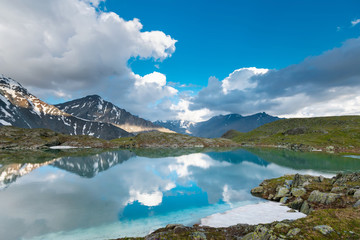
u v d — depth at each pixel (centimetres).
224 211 3897
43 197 4878
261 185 5741
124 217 3706
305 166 9088
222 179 6856
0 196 4922
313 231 1988
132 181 6562
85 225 3356
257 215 3466
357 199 3089
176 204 4441
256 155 13375
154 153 14850
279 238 1908
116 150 17012
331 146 16600
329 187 4284
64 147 18775
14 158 10931
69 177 7019
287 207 3809
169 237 2261
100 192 5331
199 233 2347
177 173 7838
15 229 3198
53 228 3238
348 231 1947
